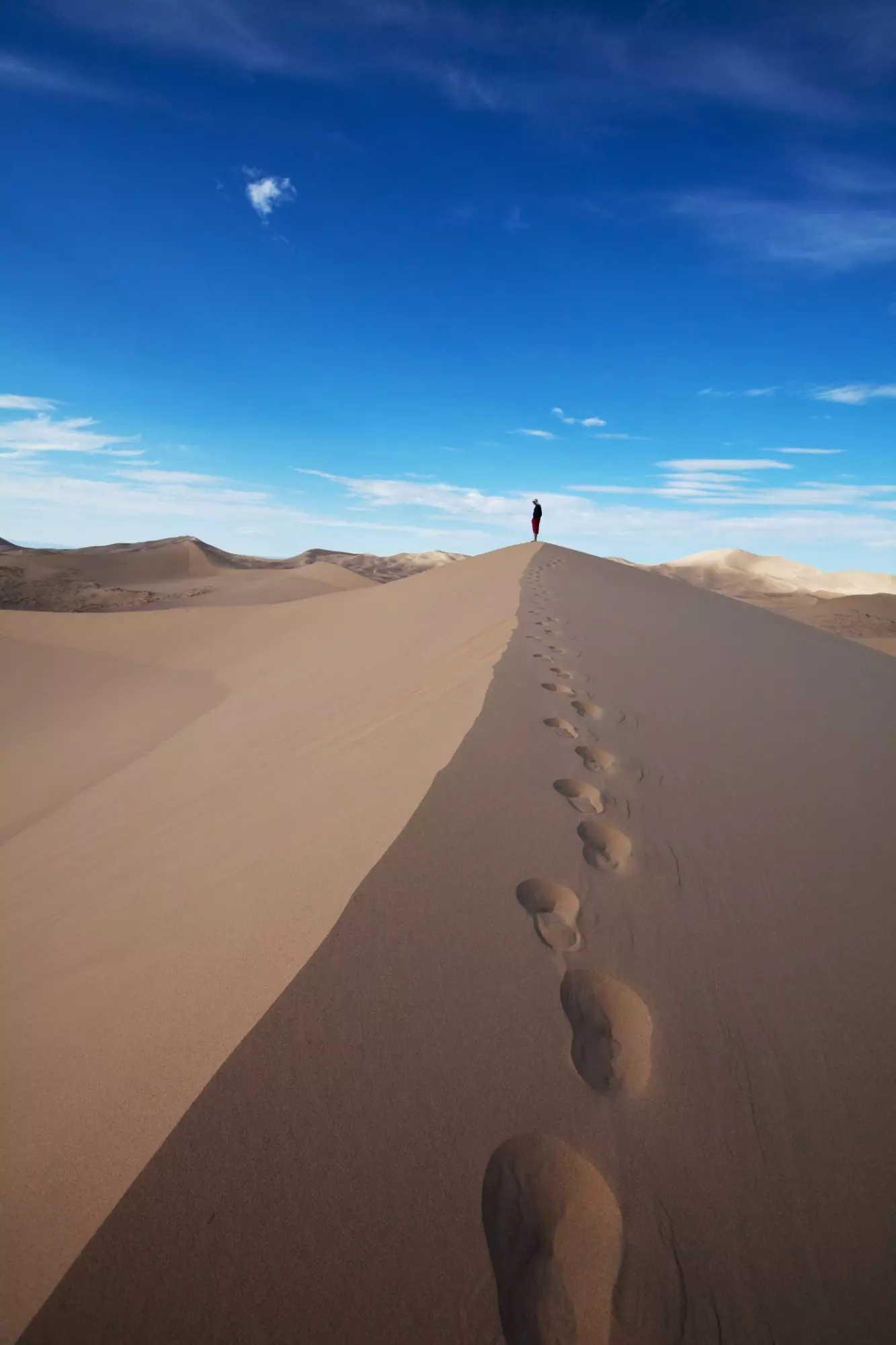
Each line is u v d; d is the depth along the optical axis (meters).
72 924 2.90
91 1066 1.62
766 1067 1.63
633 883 2.29
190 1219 1.15
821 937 2.17
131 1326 1.03
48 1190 1.28
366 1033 1.51
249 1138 1.27
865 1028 1.80
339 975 1.65
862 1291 1.20
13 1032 2.03
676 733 3.97
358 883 2.00
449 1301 1.10
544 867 2.27
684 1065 1.60
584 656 5.88
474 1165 1.29
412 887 2.02
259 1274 1.10
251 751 5.88
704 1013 1.77
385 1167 1.26
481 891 2.07
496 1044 1.55
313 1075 1.40
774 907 2.29
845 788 3.56
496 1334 1.07
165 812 4.69
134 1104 1.42
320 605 19.94
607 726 3.88
